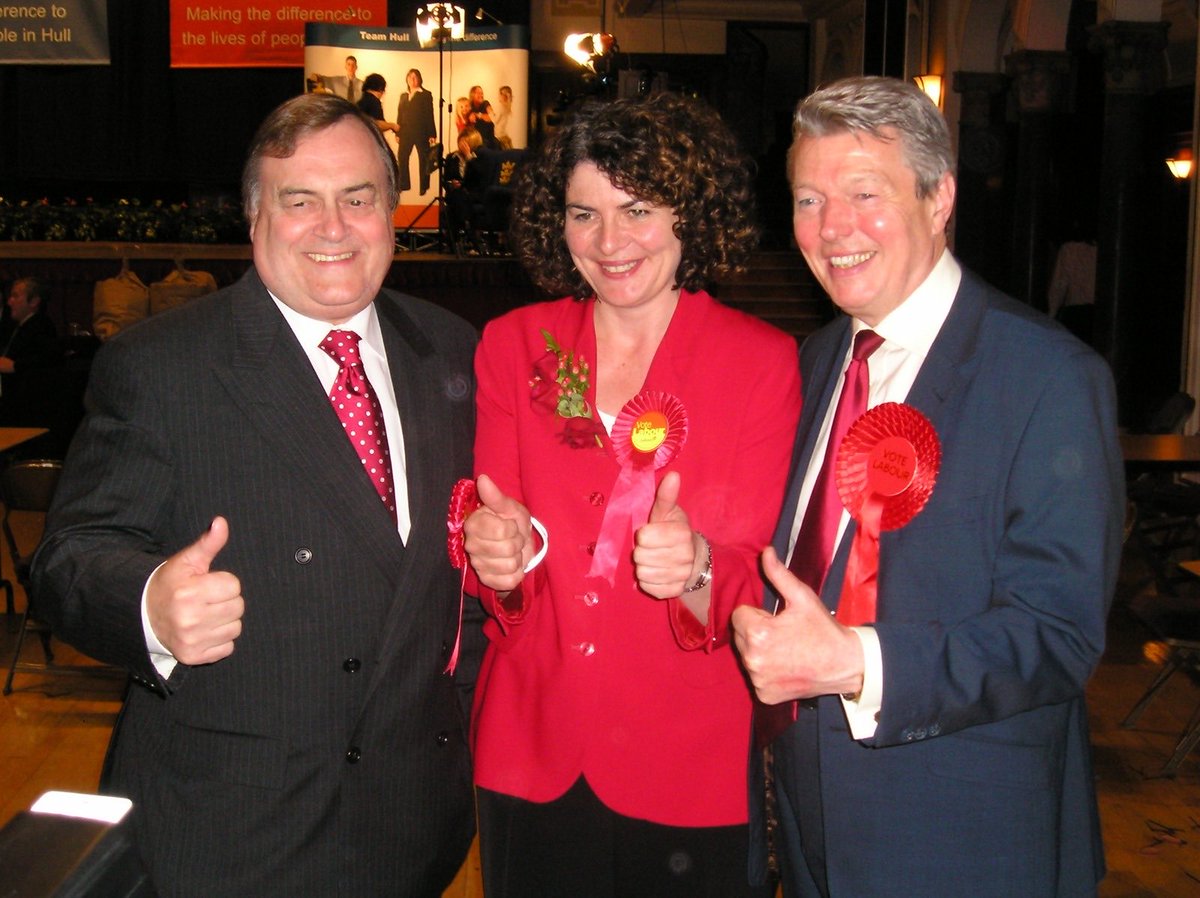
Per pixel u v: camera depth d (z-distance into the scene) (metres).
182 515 1.73
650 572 1.69
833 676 1.47
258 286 1.81
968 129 12.20
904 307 1.67
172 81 14.99
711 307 2.01
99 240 12.20
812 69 16.31
